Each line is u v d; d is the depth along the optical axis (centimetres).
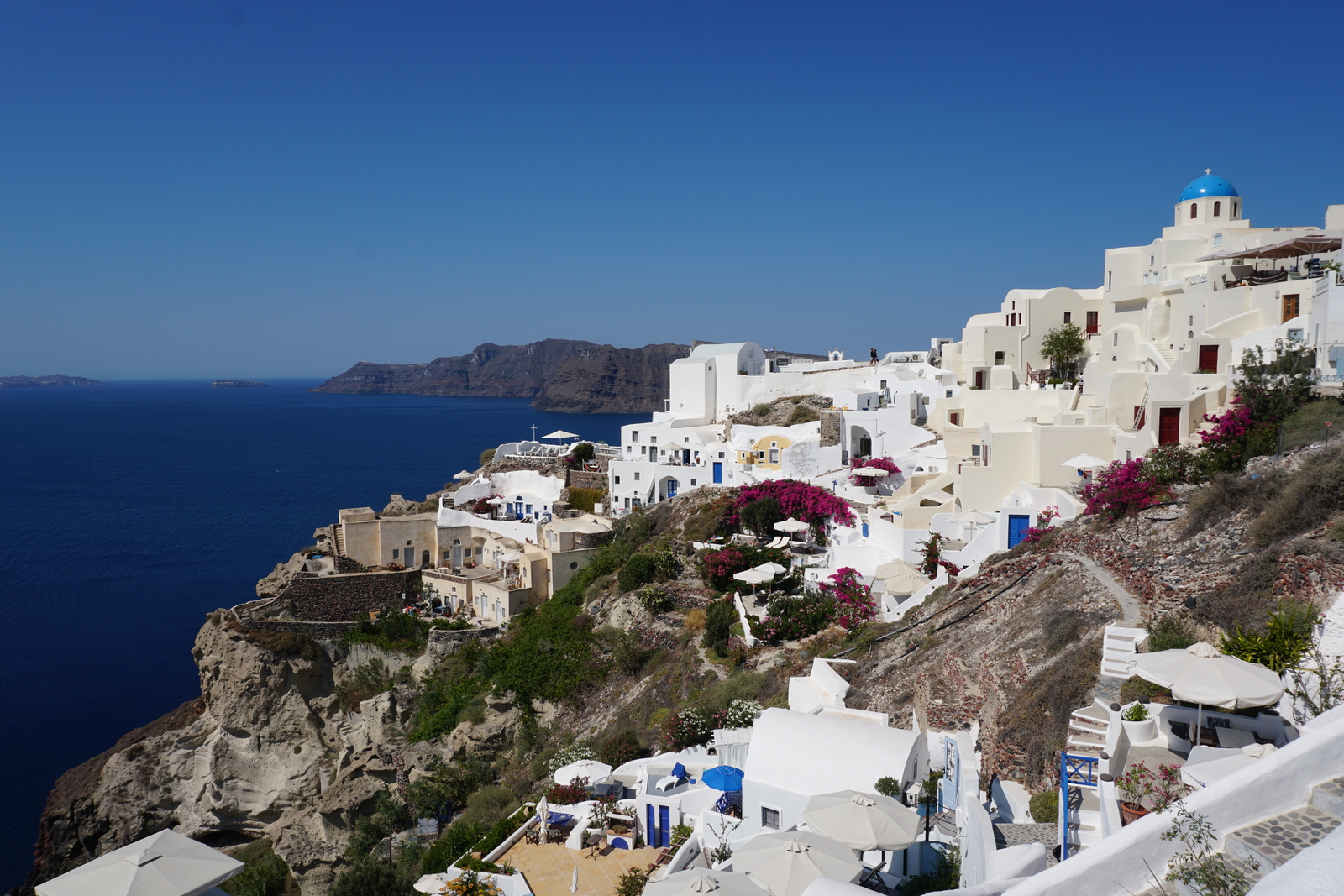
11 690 7888
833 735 2719
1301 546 2298
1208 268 5859
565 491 9569
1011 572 3878
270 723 6562
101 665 8519
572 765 3684
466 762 5766
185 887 2298
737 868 2130
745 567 6259
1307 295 4891
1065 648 2712
